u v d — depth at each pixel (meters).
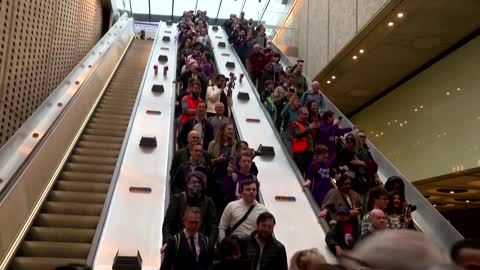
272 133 8.73
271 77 11.37
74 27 12.70
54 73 10.66
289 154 7.62
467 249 1.42
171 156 6.91
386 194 5.07
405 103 13.59
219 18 27.38
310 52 15.47
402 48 11.88
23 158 5.66
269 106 9.62
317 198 6.24
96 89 10.16
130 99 10.70
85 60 10.24
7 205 4.90
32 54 9.02
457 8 9.68
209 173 5.41
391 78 14.02
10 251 4.91
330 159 7.37
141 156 7.01
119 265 4.37
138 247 4.90
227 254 3.27
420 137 12.43
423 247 0.89
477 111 10.16
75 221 5.79
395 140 13.84
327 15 14.12
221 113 7.21
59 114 7.22
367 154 6.98
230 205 4.62
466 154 10.31
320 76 14.47
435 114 11.87
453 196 13.78
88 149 7.96
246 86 11.55
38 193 5.99
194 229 3.79
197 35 14.54
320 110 9.25
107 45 12.42
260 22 19.42
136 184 6.12
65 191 6.56
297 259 2.49
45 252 5.18
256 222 4.15
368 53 12.41
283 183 6.80
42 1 9.55
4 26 7.56
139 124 8.28
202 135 6.91
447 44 11.46
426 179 11.77
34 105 9.20
